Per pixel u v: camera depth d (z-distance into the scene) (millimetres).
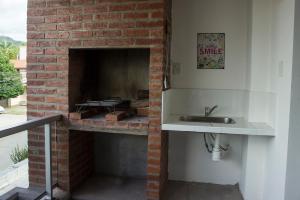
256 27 2580
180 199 2758
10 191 2600
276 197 2197
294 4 1883
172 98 3062
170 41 2957
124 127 2582
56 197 2648
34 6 2639
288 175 1962
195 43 3000
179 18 3002
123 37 2496
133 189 2924
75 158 2861
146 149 3211
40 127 2703
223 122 2920
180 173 3170
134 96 3172
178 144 3143
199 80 3033
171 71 3051
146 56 3117
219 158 2830
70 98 2695
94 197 2732
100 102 2736
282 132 2084
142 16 2445
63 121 2689
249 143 2629
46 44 2650
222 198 2787
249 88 2678
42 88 2703
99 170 3361
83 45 2576
